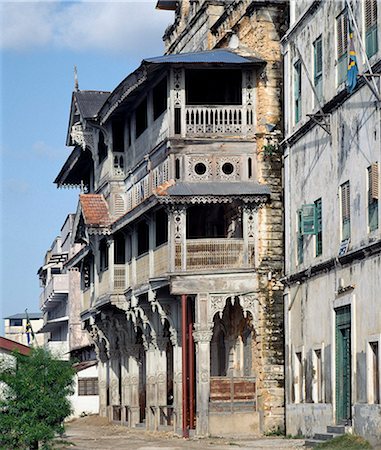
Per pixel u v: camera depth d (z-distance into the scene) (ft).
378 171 89.10
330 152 102.01
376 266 89.10
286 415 114.01
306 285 108.68
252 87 124.36
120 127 147.13
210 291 120.67
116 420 161.68
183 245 120.57
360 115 93.71
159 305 126.72
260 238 122.42
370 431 88.63
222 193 120.47
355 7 94.48
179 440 116.16
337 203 99.66
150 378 138.21
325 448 90.58
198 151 122.83
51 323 252.42
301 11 112.27
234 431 120.16
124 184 146.20
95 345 174.50
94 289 155.33
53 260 263.90
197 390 120.26
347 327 96.73
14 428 92.79
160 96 130.41
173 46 159.12
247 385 121.60
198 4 146.10
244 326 128.36
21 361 96.73
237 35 130.93
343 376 98.22
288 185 115.44
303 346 109.29
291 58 115.34
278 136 123.24
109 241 145.18
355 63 93.25
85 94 153.99
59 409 95.25
